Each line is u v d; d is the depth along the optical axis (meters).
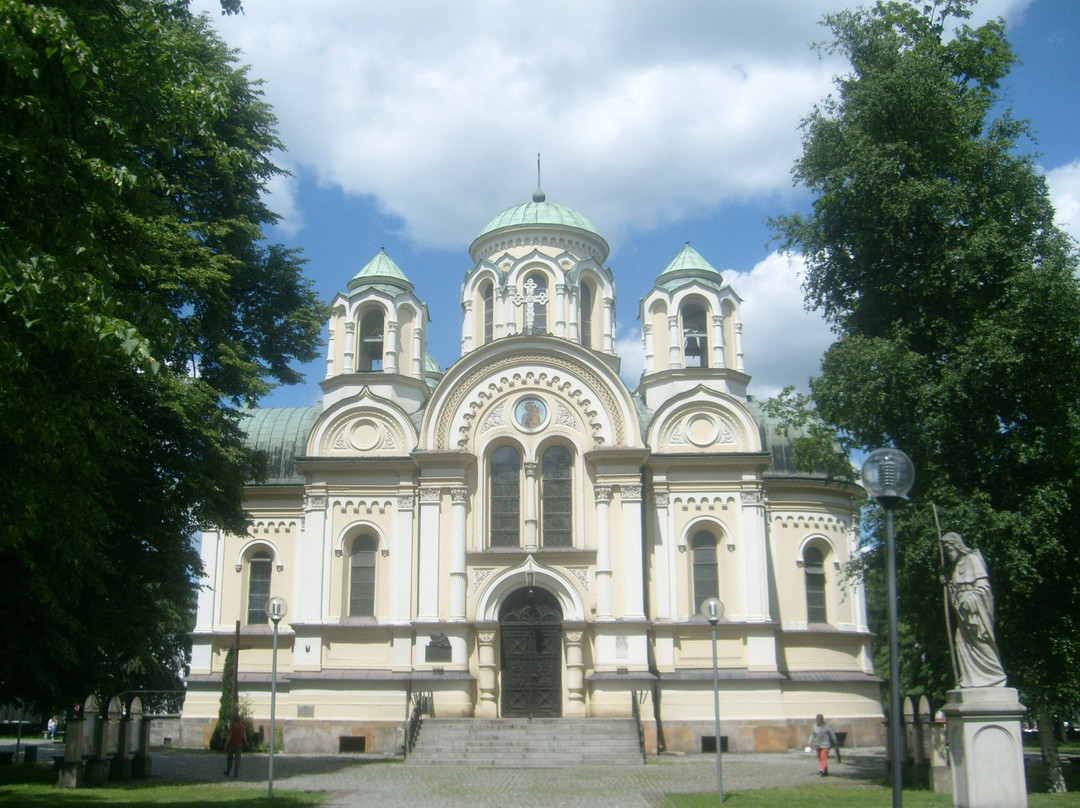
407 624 44.78
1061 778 28.14
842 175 30.92
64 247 16.45
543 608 44.78
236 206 33.28
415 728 40.06
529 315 49.28
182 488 29.66
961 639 20.47
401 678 43.88
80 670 28.67
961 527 27.23
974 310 29.92
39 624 25.80
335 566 45.94
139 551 29.31
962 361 28.16
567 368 46.34
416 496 46.41
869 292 32.09
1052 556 27.86
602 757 37.78
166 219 27.73
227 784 30.53
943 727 27.42
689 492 45.91
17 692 28.80
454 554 44.44
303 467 46.69
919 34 32.66
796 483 47.69
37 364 17.91
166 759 40.09
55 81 16.34
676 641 44.44
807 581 47.66
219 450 29.69
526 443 45.84
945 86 30.84
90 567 24.88
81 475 19.75
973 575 20.39
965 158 30.39
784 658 45.94
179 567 30.53
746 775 33.44
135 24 21.06
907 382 28.81
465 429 46.03
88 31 16.98
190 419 28.44
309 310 35.62
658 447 46.12
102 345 15.28
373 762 38.41
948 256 29.23
